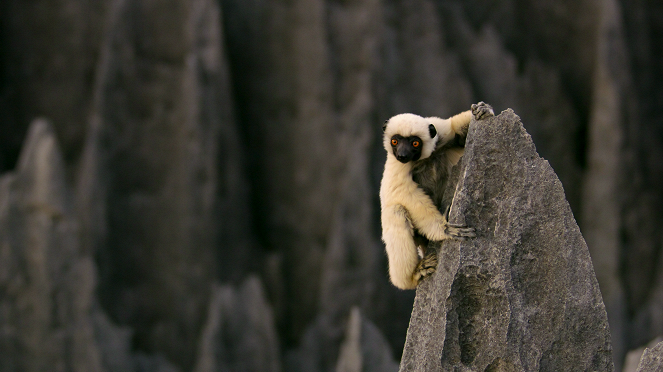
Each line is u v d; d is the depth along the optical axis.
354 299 40.62
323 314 41.00
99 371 34.62
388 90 44.78
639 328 44.09
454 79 45.91
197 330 40.41
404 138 10.12
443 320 8.70
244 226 43.34
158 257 40.97
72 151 44.53
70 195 36.19
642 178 46.72
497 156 8.74
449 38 48.22
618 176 45.34
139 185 41.31
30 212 34.19
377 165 43.47
